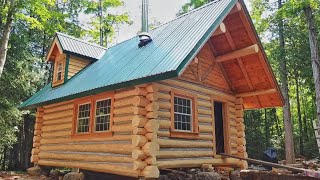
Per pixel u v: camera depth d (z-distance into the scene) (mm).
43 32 20172
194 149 8414
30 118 19828
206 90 9422
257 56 9398
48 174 11648
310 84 20812
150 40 9680
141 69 7168
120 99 8008
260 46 9180
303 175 5934
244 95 10672
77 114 9922
